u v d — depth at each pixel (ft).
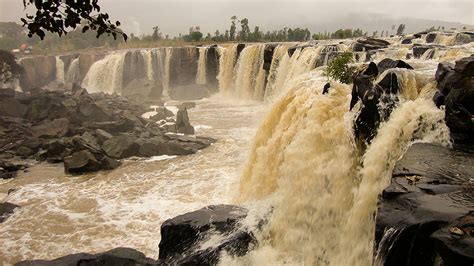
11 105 92.79
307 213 35.42
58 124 79.51
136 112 101.04
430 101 30.17
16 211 46.03
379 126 31.83
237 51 141.59
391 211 20.15
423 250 17.67
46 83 180.14
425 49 63.00
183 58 160.45
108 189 52.70
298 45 111.55
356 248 28.58
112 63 164.96
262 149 45.34
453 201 19.12
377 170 28.84
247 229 33.50
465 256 14.93
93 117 85.61
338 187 34.42
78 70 181.68
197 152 68.44
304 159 37.42
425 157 24.86
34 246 38.50
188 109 115.65
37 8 13.20
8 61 156.46
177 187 52.65
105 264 28.76
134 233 40.78
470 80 26.55
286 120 43.50
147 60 164.14
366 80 34.55
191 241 32.14
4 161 64.23
